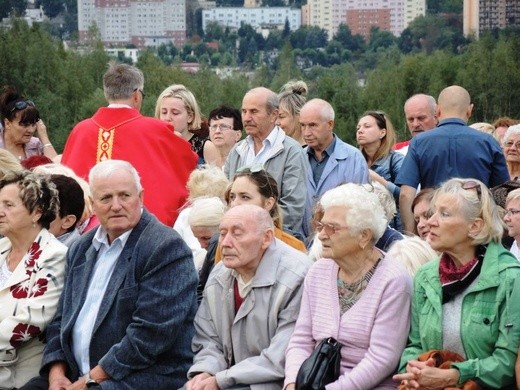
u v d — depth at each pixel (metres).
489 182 10.27
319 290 7.29
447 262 6.96
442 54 50.12
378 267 7.17
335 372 6.97
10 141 12.36
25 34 42.69
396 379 6.72
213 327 7.68
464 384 6.63
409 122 12.35
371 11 161.50
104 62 47.88
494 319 6.72
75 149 10.83
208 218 8.88
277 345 7.37
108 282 7.77
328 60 123.94
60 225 8.46
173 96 12.35
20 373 8.08
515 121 13.03
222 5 190.12
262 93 10.27
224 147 12.38
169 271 7.68
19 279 8.06
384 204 8.33
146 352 7.58
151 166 10.67
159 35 174.25
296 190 10.08
